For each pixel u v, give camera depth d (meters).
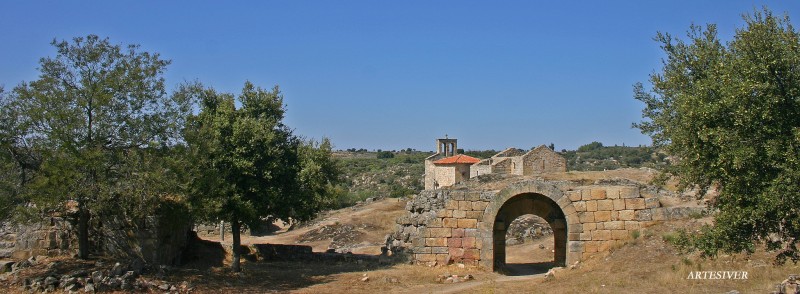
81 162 23.62
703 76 17.67
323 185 33.53
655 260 26.14
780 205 14.28
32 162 25.56
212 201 27.30
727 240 16.09
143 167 25.30
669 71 19.47
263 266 33.62
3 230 29.14
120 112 26.23
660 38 19.88
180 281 25.75
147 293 23.58
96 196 25.05
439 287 27.16
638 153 151.38
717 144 15.30
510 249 45.38
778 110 14.70
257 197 31.08
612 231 30.78
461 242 32.88
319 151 33.94
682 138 16.72
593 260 29.62
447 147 91.56
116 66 26.42
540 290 24.20
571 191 31.62
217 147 29.47
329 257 36.16
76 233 29.20
